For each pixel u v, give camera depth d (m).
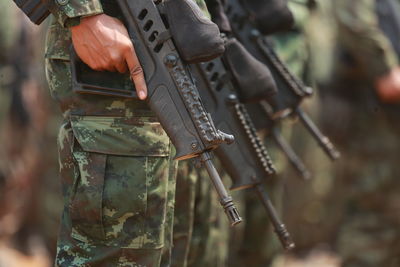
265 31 5.70
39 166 7.92
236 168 4.91
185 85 4.01
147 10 4.06
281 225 5.04
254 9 5.64
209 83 4.84
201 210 5.28
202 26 3.99
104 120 4.14
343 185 8.67
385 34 7.61
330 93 8.47
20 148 8.48
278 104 5.81
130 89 4.16
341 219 8.02
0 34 7.96
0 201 8.52
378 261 7.72
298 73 6.82
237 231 6.82
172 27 4.00
